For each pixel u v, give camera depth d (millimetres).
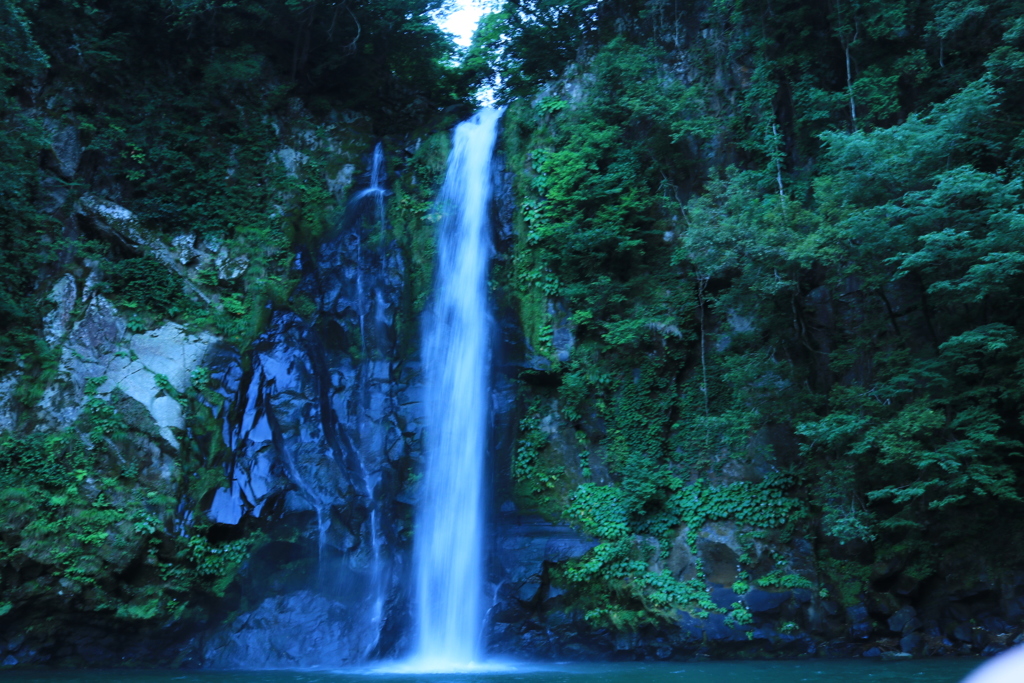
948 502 15141
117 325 19297
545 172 22500
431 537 19656
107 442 17469
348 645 17500
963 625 16125
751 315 18922
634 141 22484
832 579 17453
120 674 14672
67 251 19953
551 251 21812
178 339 19703
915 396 16516
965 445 14523
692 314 20562
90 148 21406
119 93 22844
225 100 24562
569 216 21844
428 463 20594
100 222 20656
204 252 21875
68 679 13422
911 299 18484
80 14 22219
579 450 20156
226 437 19078
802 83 21000
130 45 23266
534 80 28953
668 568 18125
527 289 21875
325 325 22406
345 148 25703
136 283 20141
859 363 18750
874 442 15445
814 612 16953
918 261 14469
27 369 18125
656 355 20375
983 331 14359
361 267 23641
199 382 19266
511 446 20375
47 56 19281
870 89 19562
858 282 19484
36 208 19984
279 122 25266
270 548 18453
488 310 22141
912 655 15828
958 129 15539
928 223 14789
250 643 17297
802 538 17938
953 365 16000
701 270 19719
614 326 20469
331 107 26500
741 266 17406
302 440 19969
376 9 25906
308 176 24797
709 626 16969
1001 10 18266
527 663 17000
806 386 18359
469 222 23406
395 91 28891
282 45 26469
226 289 21406
